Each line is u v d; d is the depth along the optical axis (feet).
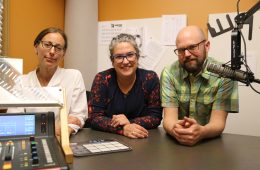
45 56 5.39
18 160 2.18
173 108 4.81
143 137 3.91
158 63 8.30
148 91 5.20
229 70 3.17
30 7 7.79
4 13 6.84
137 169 2.49
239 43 3.13
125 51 4.90
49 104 2.70
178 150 3.22
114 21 8.83
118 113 5.29
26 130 2.59
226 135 4.18
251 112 7.33
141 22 8.49
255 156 2.99
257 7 3.10
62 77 5.65
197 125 3.59
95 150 3.01
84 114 5.56
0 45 6.75
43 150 2.37
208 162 2.75
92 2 8.71
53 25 8.63
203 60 4.55
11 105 2.55
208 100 4.69
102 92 5.24
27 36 7.72
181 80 4.85
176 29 8.05
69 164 2.51
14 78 2.72
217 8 7.61
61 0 8.91
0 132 2.51
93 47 8.80
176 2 8.07
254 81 3.14
